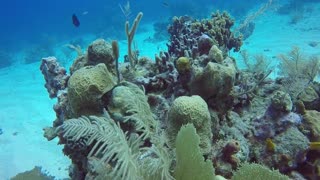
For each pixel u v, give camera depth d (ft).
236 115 11.41
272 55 35.78
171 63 11.90
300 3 65.62
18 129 26.61
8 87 42.27
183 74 10.74
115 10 108.47
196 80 10.05
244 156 9.46
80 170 10.75
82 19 122.83
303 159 10.41
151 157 7.96
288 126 10.61
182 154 7.41
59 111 12.19
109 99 9.87
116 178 6.70
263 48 39.91
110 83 9.98
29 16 211.20
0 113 31.24
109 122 7.82
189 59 10.89
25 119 28.89
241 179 7.42
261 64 14.58
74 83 9.52
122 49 53.62
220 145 9.54
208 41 12.31
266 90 13.46
